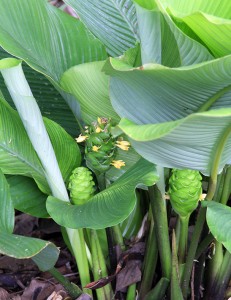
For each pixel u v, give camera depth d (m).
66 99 1.23
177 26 0.86
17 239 0.93
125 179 1.03
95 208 1.00
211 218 0.96
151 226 1.24
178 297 1.14
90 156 1.05
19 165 1.15
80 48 1.25
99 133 1.03
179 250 1.17
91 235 1.15
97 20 1.37
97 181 1.22
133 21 1.37
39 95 1.36
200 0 0.96
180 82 0.80
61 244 1.62
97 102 1.08
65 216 1.00
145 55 1.00
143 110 0.92
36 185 1.24
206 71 0.74
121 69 0.79
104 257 1.29
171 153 0.88
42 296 1.37
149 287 1.27
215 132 0.81
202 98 0.86
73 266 1.55
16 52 1.08
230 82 0.79
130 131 0.77
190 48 0.88
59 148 1.15
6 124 1.12
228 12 0.96
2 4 1.14
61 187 1.10
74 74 1.02
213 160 0.90
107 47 1.38
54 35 1.23
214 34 0.80
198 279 1.27
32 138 1.05
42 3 1.21
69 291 1.21
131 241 1.33
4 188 1.06
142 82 0.85
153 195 1.11
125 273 1.22
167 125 0.73
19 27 1.16
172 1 0.96
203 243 1.16
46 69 1.19
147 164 1.02
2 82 1.36
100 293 1.21
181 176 1.02
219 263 1.27
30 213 1.21
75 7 1.35
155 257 1.24
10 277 1.49
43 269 1.12
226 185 1.21
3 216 1.04
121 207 0.96
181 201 1.04
